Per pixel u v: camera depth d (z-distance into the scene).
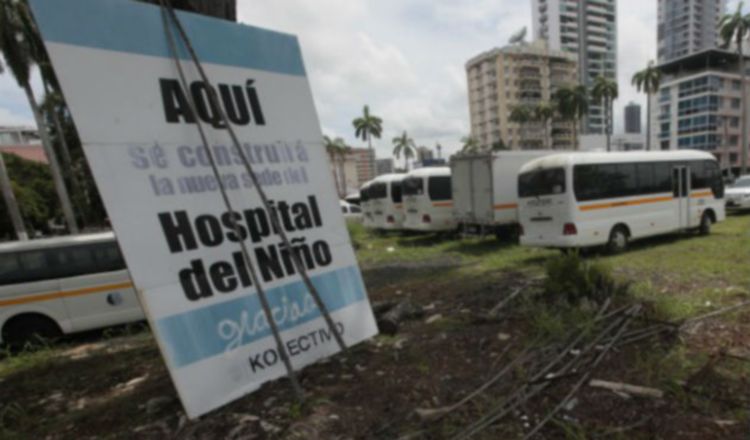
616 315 4.71
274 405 3.20
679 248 9.74
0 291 5.68
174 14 3.39
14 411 3.64
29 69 19.17
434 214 15.01
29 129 75.81
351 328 4.22
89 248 6.26
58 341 6.29
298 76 4.24
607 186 9.41
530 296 5.56
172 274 3.07
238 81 3.75
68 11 2.85
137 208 2.98
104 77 2.95
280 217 3.84
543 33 98.81
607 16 98.94
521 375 3.52
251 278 3.49
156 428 3.08
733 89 64.12
